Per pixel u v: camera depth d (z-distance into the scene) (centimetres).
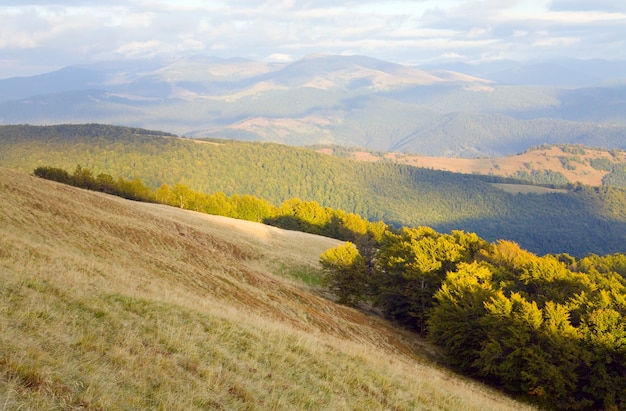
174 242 4341
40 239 2369
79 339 931
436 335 4319
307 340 1736
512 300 3750
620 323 3284
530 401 3531
